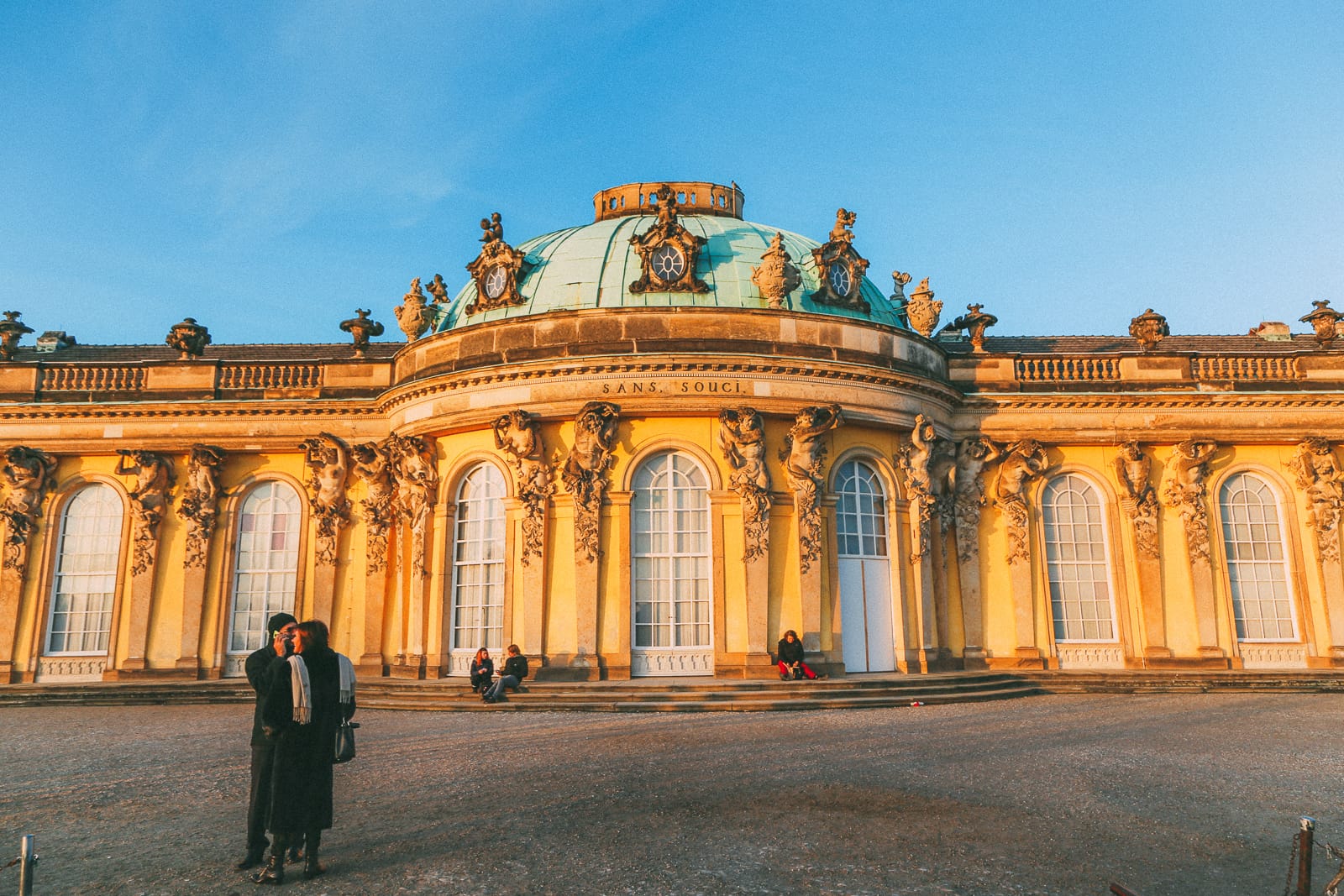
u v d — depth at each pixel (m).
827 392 26.84
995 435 30.67
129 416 31.17
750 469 25.70
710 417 26.41
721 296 28.19
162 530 30.73
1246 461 31.02
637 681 24.34
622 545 25.73
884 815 11.23
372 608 29.34
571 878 8.85
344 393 31.36
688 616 25.80
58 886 8.81
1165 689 27.91
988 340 38.69
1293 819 11.17
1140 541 30.20
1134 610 30.03
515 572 26.39
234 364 31.77
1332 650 29.77
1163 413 30.80
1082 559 30.56
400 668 27.41
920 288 31.08
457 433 28.11
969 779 13.35
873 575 27.42
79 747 18.06
